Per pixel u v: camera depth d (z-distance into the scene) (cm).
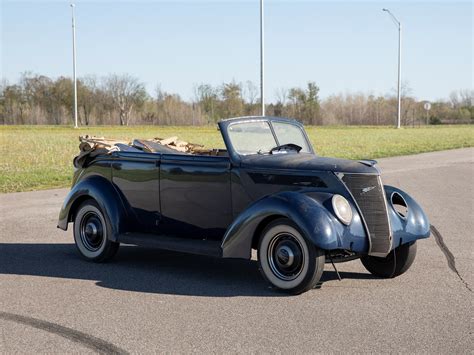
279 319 570
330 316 578
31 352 490
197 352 487
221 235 743
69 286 693
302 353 484
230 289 678
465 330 538
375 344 503
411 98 11475
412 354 481
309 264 636
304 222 625
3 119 9781
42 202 1394
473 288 682
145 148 848
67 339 519
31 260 831
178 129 7175
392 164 2427
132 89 10200
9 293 664
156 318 574
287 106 10838
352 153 3020
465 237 981
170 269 779
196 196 749
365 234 649
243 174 709
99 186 817
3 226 1095
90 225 823
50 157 2719
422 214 720
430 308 604
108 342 511
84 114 10206
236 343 506
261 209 656
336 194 651
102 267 791
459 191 1585
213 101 10275
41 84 10188
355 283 706
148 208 793
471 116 12319
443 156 2916
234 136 731
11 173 2036
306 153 778
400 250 722
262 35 3250
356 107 11162
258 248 674
